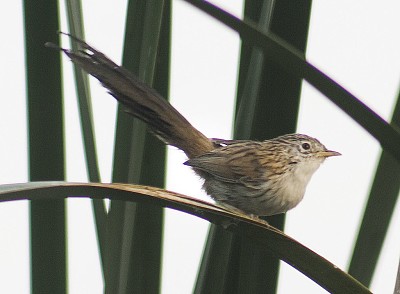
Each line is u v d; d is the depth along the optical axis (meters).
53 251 5.57
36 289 5.54
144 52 5.27
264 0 5.25
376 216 5.58
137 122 5.38
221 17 4.14
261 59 5.38
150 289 5.42
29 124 5.71
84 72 5.79
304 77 4.21
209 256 5.21
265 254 5.42
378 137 4.26
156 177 6.05
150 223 5.47
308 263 4.12
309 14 5.42
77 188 3.51
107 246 5.06
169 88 6.51
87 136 5.47
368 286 5.49
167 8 6.08
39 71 5.70
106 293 4.98
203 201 3.97
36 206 5.55
